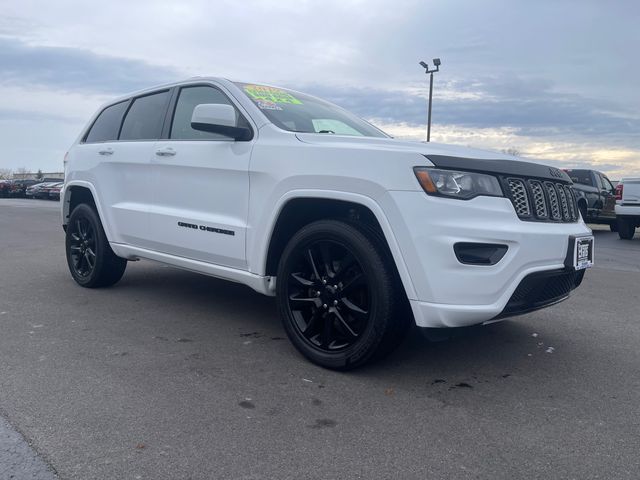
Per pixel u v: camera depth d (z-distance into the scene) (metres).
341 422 2.88
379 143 3.58
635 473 2.45
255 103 4.22
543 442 2.71
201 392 3.22
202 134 4.48
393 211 3.19
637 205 12.76
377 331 3.32
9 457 2.48
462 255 3.11
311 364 3.71
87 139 5.94
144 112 5.22
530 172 3.52
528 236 3.26
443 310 3.10
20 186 47.56
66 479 2.32
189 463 2.46
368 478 2.37
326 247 3.58
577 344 4.29
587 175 15.60
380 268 3.29
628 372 3.70
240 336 4.31
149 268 7.11
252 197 3.92
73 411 2.94
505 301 3.19
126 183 5.12
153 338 4.22
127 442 2.63
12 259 7.98
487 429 2.84
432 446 2.65
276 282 3.87
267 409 3.01
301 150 3.65
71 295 5.58
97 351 3.90
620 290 6.48
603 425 2.91
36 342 4.07
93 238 5.71
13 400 3.06
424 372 3.62
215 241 4.20
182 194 4.51
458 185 3.17
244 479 2.35
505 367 3.75
